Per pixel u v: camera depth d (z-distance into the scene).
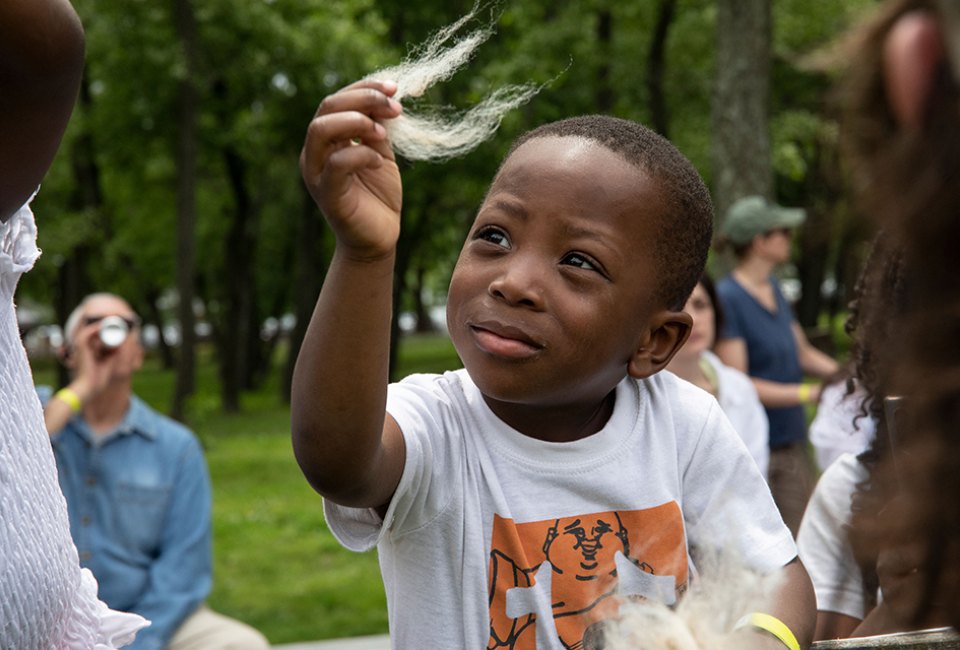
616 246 1.34
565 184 1.34
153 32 16.92
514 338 1.32
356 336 1.19
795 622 1.41
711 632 1.18
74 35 1.11
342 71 18.03
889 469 1.02
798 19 16.75
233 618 6.31
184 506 3.66
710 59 18.11
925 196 0.70
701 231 1.45
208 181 23.81
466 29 1.27
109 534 3.59
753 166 9.94
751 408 3.86
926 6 0.70
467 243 1.39
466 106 1.39
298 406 1.22
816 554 1.94
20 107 1.10
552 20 16.77
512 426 1.44
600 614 1.39
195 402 16.75
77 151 19.48
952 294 0.73
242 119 19.20
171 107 18.12
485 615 1.39
